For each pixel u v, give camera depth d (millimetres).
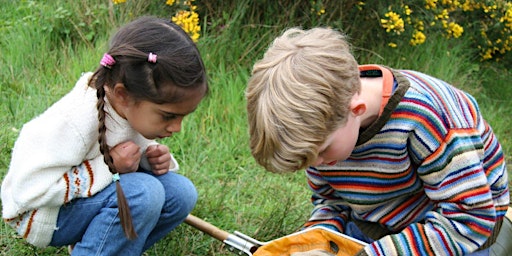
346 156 1900
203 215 2959
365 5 4520
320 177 2330
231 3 4379
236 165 3469
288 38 1883
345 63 1792
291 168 1808
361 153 2037
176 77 2004
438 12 4816
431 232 2016
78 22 4691
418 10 4707
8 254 2578
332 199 2453
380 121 1936
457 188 1958
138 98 2049
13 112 3607
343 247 2186
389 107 1924
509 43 5332
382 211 2248
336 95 1756
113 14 4598
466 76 4961
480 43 5355
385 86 1954
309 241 2229
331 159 1892
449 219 2008
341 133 1828
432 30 5102
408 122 1929
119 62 2025
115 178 2139
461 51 5254
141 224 2289
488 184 2053
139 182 2279
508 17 5191
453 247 2008
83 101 2145
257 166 3504
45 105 3695
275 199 3176
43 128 2117
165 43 2029
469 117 2068
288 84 1750
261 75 1816
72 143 2125
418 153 1965
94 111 2143
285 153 1761
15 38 4488
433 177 1980
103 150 2102
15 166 2160
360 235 2379
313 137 1741
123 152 2236
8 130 3396
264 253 2252
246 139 3674
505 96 5039
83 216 2264
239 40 4289
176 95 2031
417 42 4641
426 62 4793
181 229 2771
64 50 4383
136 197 2254
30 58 4305
